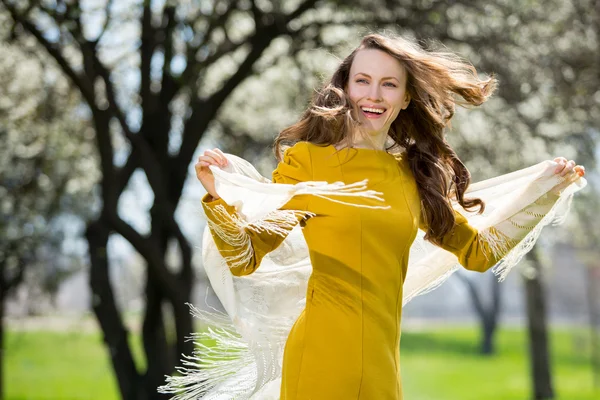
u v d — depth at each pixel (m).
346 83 4.39
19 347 32.81
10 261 19.52
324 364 4.02
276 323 4.57
